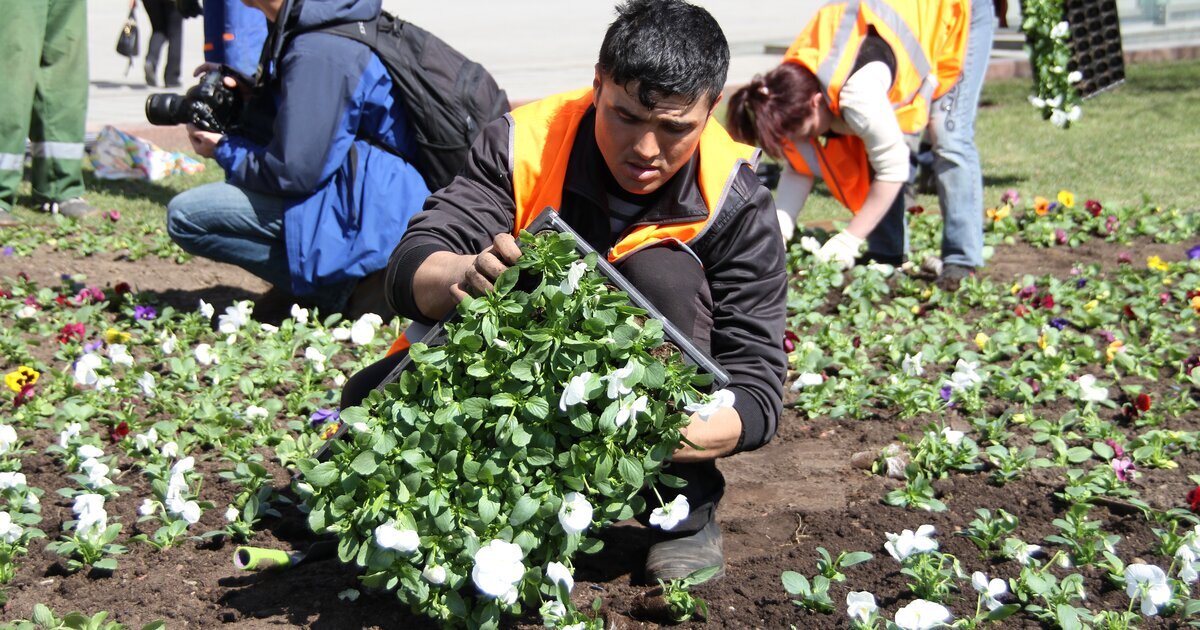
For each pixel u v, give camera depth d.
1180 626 2.68
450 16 20.48
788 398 4.26
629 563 3.00
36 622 2.62
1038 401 4.12
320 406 3.98
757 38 17.22
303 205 4.73
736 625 2.69
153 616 2.70
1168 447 3.71
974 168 5.59
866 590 2.82
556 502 2.36
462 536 2.37
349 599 2.74
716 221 2.73
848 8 5.01
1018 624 2.68
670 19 2.42
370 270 4.75
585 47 16.12
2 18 6.39
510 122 2.83
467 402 2.34
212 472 3.47
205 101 4.85
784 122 4.93
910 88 5.09
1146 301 5.21
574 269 2.29
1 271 5.61
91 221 6.77
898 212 5.85
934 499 3.31
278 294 5.13
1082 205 7.27
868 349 4.76
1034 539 3.09
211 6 6.34
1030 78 13.60
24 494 3.16
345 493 2.38
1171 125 10.19
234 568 2.93
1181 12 16.20
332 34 4.65
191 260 6.03
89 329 4.86
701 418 2.35
